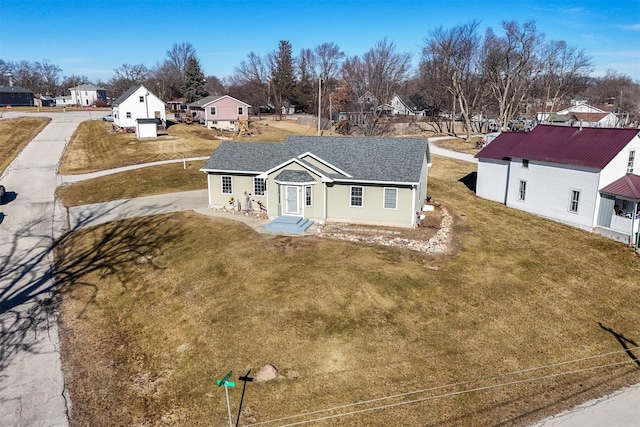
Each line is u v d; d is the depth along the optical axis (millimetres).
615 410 12594
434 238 23969
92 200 33594
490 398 12977
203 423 12258
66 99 114938
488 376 13906
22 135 56750
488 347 15312
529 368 14367
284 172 26203
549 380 13836
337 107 74625
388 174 25375
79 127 63031
